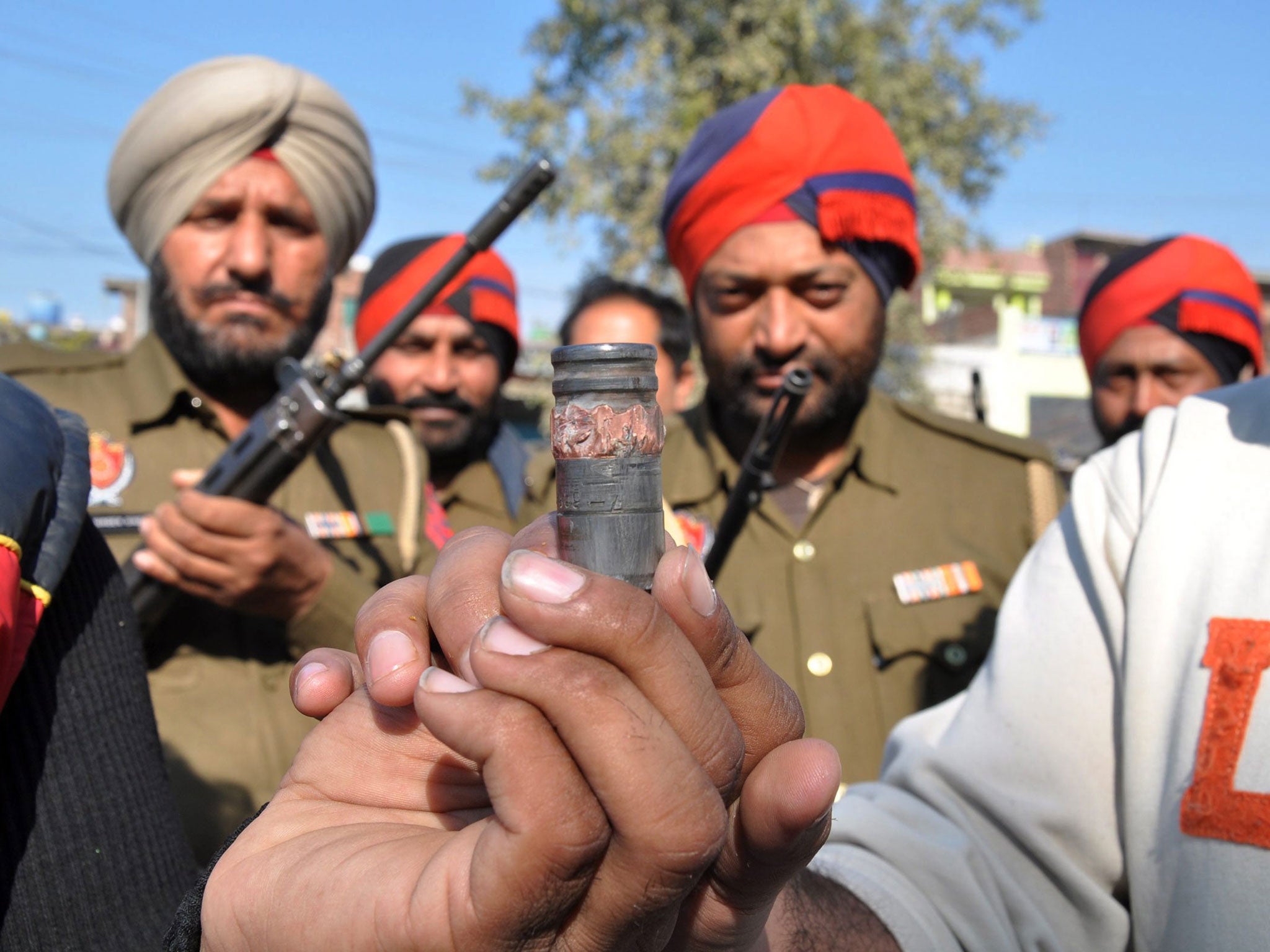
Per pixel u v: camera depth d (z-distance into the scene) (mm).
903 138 12211
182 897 1139
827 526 2375
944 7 12891
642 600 692
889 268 2346
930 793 1325
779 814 784
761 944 1020
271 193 2348
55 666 1060
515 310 3803
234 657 2189
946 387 17609
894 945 1113
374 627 834
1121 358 3246
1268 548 1122
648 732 669
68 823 1020
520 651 685
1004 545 2361
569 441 748
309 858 767
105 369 2479
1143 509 1253
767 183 2242
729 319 2330
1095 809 1229
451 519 3549
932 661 2250
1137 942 1164
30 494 986
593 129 12023
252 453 2084
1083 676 1265
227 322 2354
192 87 2322
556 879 666
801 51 11906
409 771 841
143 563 2029
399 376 3531
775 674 811
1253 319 3260
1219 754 1087
